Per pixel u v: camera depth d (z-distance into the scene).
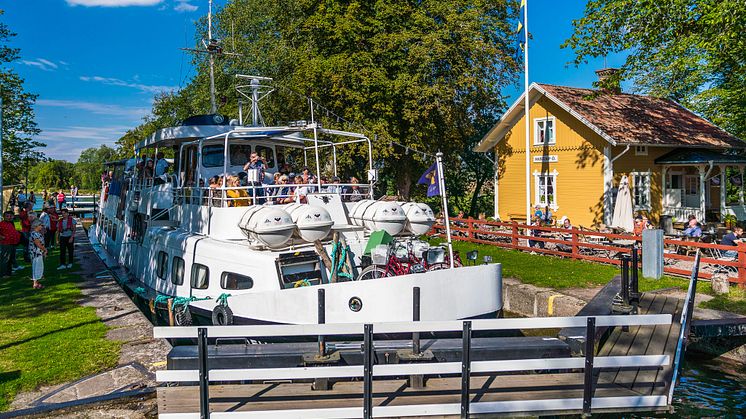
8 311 11.55
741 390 8.91
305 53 29.80
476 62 28.81
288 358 6.79
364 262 10.06
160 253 12.24
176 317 9.48
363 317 7.85
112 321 10.59
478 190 40.09
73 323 10.46
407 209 10.45
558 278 14.59
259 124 14.30
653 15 20.14
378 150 27.56
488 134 28.97
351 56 27.73
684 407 8.25
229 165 13.05
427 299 7.99
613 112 25.14
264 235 8.74
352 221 10.75
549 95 25.02
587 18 21.53
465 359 6.08
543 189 26.77
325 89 28.39
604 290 11.12
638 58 21.56
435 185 9.09
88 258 20.05
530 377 7.13
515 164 28.39
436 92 27.00
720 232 20.52
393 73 28.88
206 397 5.91
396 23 28.67
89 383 7.46
